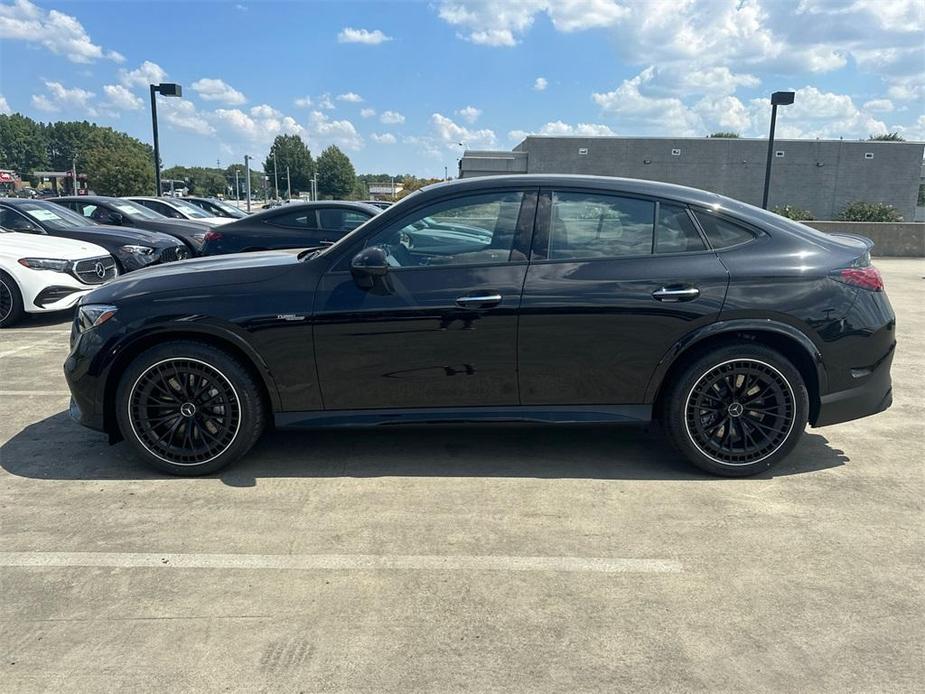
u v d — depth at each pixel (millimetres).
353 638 2551
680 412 3887
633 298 3752
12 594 2811
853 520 3477
